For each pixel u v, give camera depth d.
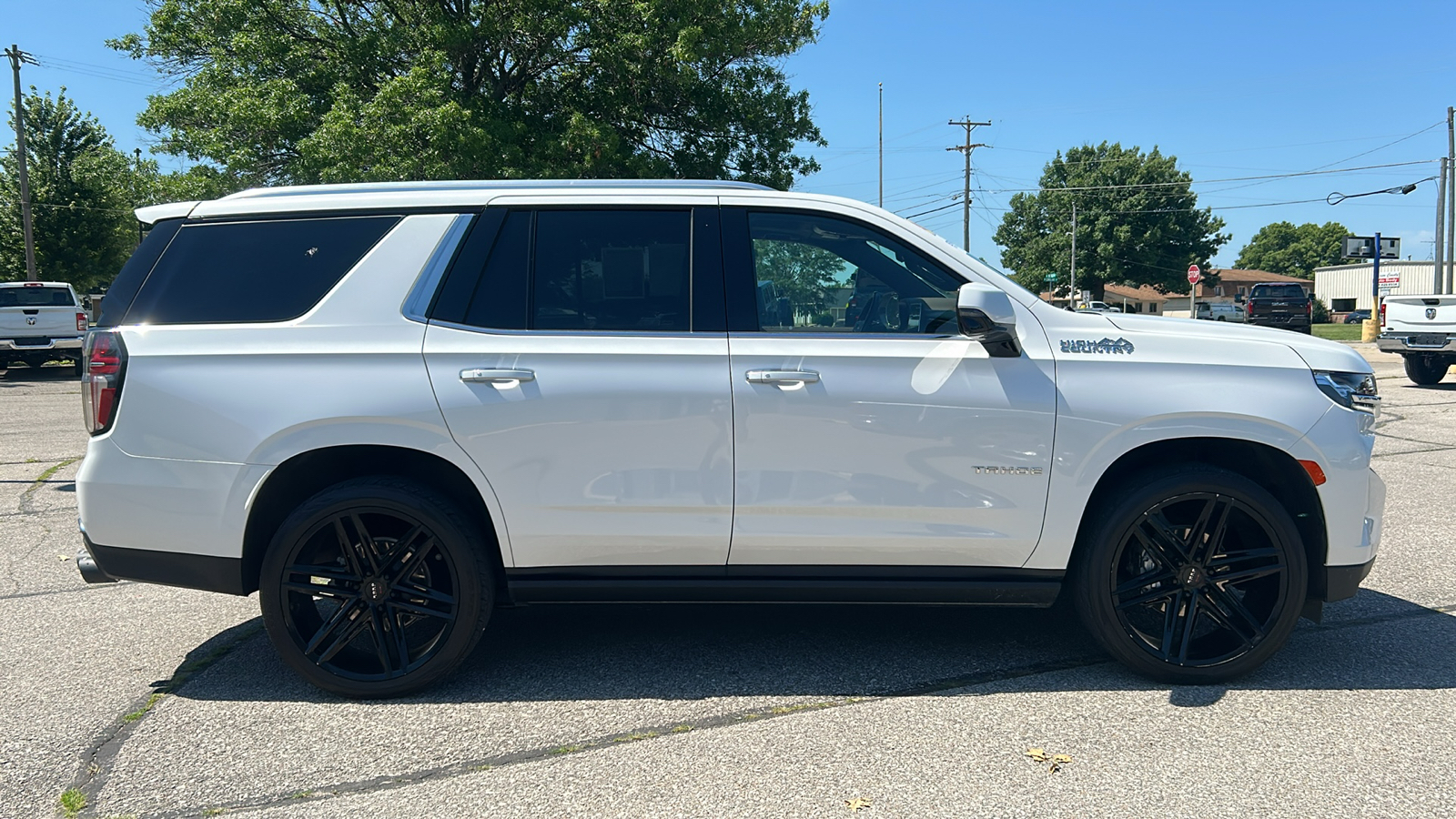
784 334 3.51
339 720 3.33
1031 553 3.52
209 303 3.51
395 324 3.47
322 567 3.48
